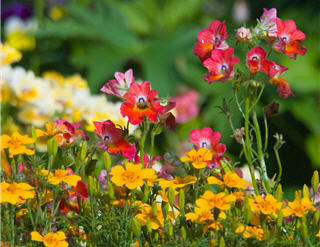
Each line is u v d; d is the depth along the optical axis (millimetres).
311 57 2066
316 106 2033
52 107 1418
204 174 1153
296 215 1104
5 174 1129
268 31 1143
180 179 1124
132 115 1124
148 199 1139
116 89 1145
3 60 1467
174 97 1979
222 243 1081
